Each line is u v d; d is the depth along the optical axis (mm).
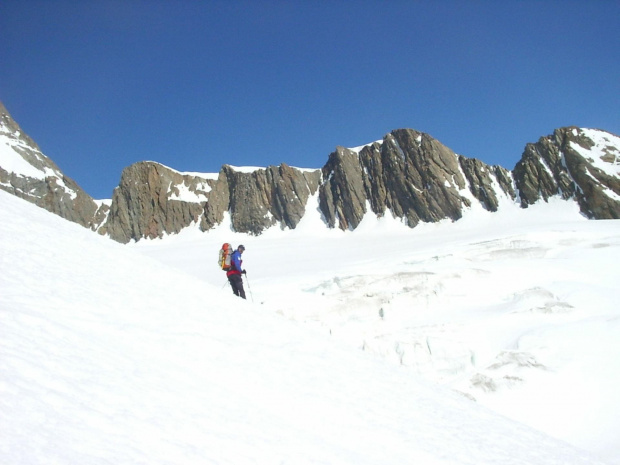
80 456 4227
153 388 6344
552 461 9664
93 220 119000
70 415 4824
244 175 115000
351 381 10094
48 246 11281
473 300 31484
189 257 78250
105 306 8750
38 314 7172
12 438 4031
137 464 4504
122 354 7062
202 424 5934
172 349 8070
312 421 7539
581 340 23234
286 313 29375
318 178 112438
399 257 49562
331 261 57375
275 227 105625
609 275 34344
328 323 28844
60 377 5535
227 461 5324
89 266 11062
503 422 11555
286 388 8352
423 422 9328
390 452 7504
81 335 7117
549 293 30109
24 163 116562
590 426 17391
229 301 12906
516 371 20953
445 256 42938
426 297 31422
